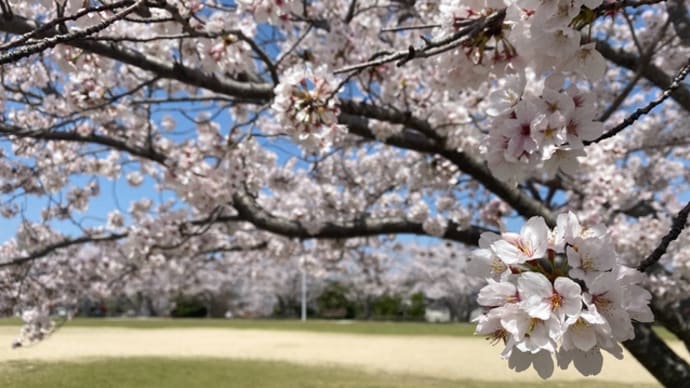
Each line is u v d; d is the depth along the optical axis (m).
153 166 7.12
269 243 7.45
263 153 5.49
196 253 6.75
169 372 9.77
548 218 4.46
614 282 1.10
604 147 5.43
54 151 5.62
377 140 4.35
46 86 4.33
